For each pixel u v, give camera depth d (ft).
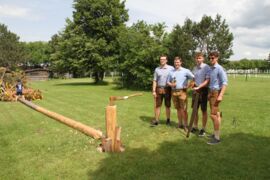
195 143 22.08
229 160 18.33
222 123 28.84
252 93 64.64
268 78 141.69
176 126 27.86
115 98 20.75
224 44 66.54
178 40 66.03
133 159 18.83
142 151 20.38
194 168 17.15
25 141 23.38
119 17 116.37
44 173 16.98
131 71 79.10
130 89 82.23
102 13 113.70
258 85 92.63
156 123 28.12
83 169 17.44
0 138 24.47
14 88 55.42
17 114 36.86
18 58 192.03
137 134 25.00
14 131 27.02
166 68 27.40
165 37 75.20
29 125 29.58
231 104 44.83
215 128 22.02
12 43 192.54
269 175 16.08
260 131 25.29
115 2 115.44
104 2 111.34
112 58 108.47
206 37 66.64
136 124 29.14
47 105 46.62
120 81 87.45
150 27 78.28
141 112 37.06
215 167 17.25
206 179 15.72
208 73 23.18
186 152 20.01
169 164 17.85
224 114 34.47
